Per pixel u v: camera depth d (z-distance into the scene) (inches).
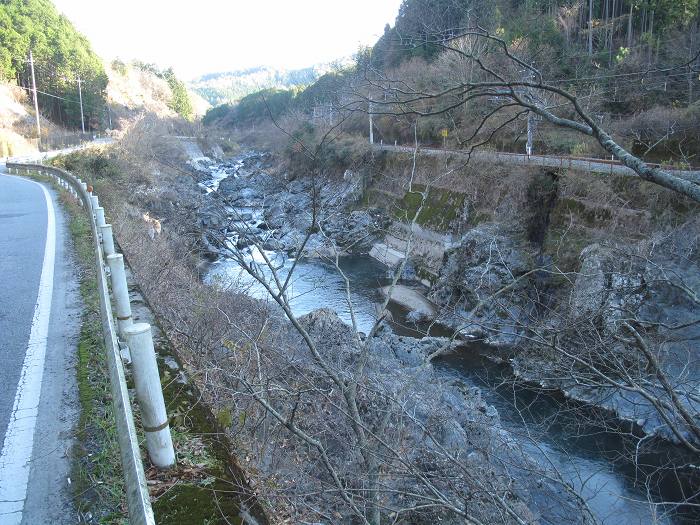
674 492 329.7
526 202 864.3
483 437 321.4
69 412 157.6
